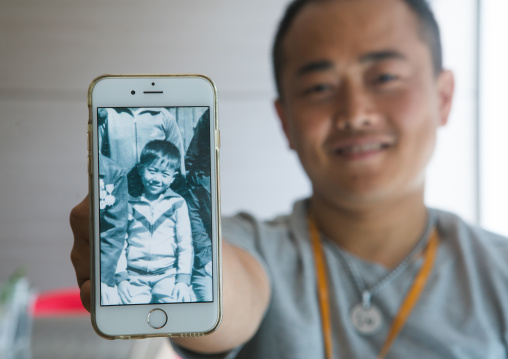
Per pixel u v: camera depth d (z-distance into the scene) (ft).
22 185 9.39
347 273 3.25
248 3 9.55
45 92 9.41
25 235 9.44
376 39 3.19
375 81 3.19
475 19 9.52
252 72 9.61
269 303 3.08
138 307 1.98
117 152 2.01
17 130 9.36
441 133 9.68
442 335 3.00
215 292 2.01
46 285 9.48
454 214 3.51
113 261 1.98
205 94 2.06
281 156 9.64
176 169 2.03
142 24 9.52
